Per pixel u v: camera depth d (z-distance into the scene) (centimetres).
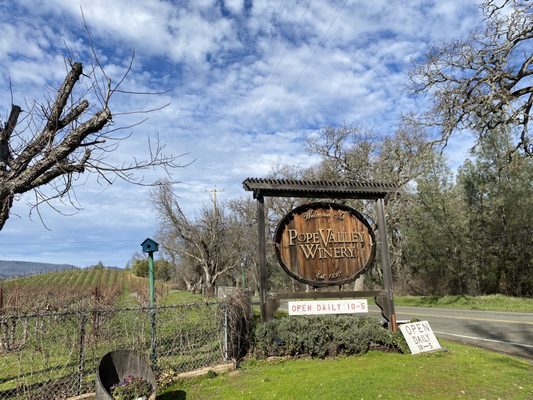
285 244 953
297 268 945
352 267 972
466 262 2909
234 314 815
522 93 1352
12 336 727
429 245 2961
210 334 788
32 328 712
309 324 858
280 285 4912
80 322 641
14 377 666
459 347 924
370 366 732
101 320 722
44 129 507
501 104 1354
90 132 510
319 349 828
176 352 768
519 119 1348
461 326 1355
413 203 3033
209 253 4144
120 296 3023
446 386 599
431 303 2419
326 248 967
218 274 4144
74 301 1628
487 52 1353
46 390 609
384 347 880
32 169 490
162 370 700
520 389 583
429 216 2942
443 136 1502
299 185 962
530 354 869
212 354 775
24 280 3700
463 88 1423
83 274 6062
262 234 938
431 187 2923
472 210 2872
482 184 2764
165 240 5744
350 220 998
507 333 1149
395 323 930
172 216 4128
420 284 3400
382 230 1005
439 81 1516
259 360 809
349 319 889
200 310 786
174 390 650
